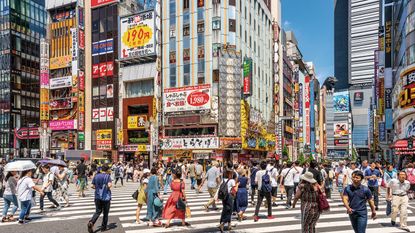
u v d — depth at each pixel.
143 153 44.56
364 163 13.09
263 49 54.16
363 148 162.62
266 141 51.16
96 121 49.62
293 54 86.44
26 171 10.62
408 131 32.62
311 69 118.94
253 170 14.02
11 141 61.50
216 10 41.66
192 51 42.62
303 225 6.66
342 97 156.38
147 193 10.02
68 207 13.66
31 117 66.12
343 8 185.25
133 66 46.25
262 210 12.49
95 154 41.41
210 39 41.66
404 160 33.41
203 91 40.75
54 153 51.88
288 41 91.88
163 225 9.84
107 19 49.91
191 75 42.41
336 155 148.38
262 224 9.89
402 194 9.47
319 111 117.50
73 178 25.78
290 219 10.66
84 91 50.56
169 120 42.56
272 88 58.44
